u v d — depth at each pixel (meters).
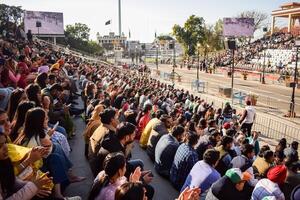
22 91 5.79
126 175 5.23
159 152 6.86
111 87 15.39
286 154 7.22
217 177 5.26
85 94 11.31
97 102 9.17
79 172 6.32
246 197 5.44
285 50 57.66
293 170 6.16
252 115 14.20
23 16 63.72
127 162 5.30
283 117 22.50
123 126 5.38
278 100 30.28
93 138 5.71
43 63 15.85
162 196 6.04
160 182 6.63
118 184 3.72
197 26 83.00
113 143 5.07
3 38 30.62
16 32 41.78
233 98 26.69
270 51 61.62
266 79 47.75
